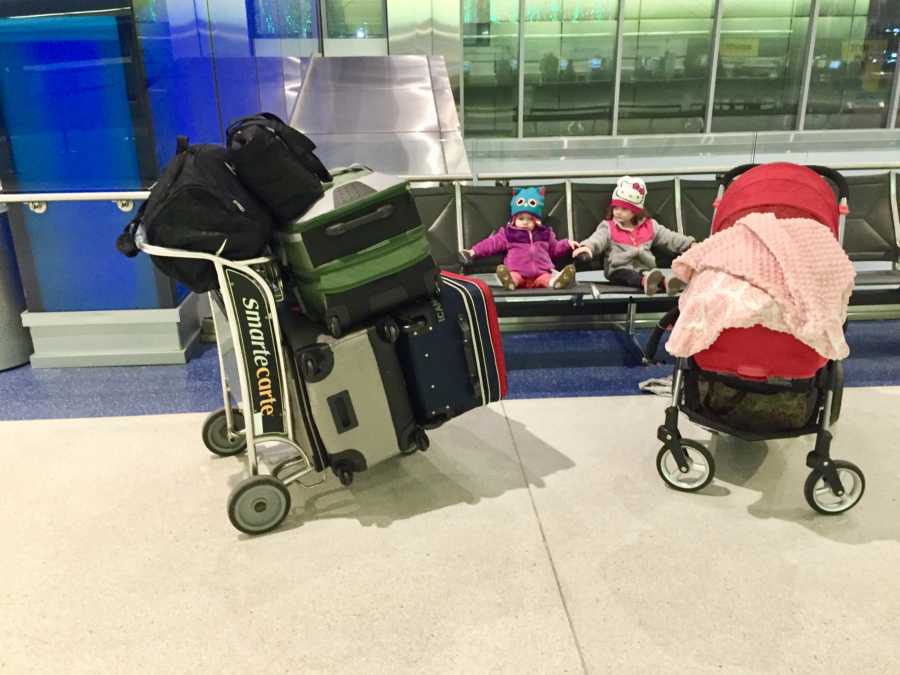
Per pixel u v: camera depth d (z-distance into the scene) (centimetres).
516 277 378
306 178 221
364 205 222
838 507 246
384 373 239
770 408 247
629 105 1123
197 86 414
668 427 258
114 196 330
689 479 266
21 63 334
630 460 285
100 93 340
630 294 366
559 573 220
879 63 1064
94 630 200
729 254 237
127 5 323
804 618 199
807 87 1091
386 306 235
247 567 225
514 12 1036
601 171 441
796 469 276
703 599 207
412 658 188
